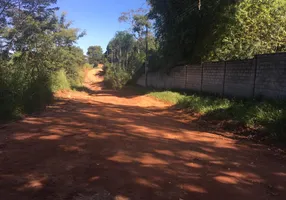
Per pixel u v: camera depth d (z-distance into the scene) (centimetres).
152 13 1944
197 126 789
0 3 1369
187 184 337
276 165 429
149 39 3878
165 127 732
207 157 459
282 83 787
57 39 2484
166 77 2250
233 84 1103
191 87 1616
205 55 1524
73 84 2680
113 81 4325
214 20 1426
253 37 1251
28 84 994
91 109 1029
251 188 334
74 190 304
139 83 3838
